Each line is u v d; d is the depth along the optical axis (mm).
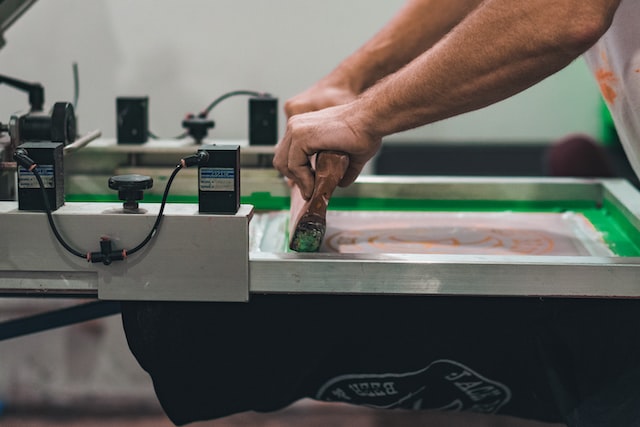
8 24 1407
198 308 1078
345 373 1156
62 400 2301
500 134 3354
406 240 1263
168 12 3152
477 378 1148
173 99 3256
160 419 2232
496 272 1001
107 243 994
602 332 1081
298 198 1327
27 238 1006
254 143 1512
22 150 1001
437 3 1361
